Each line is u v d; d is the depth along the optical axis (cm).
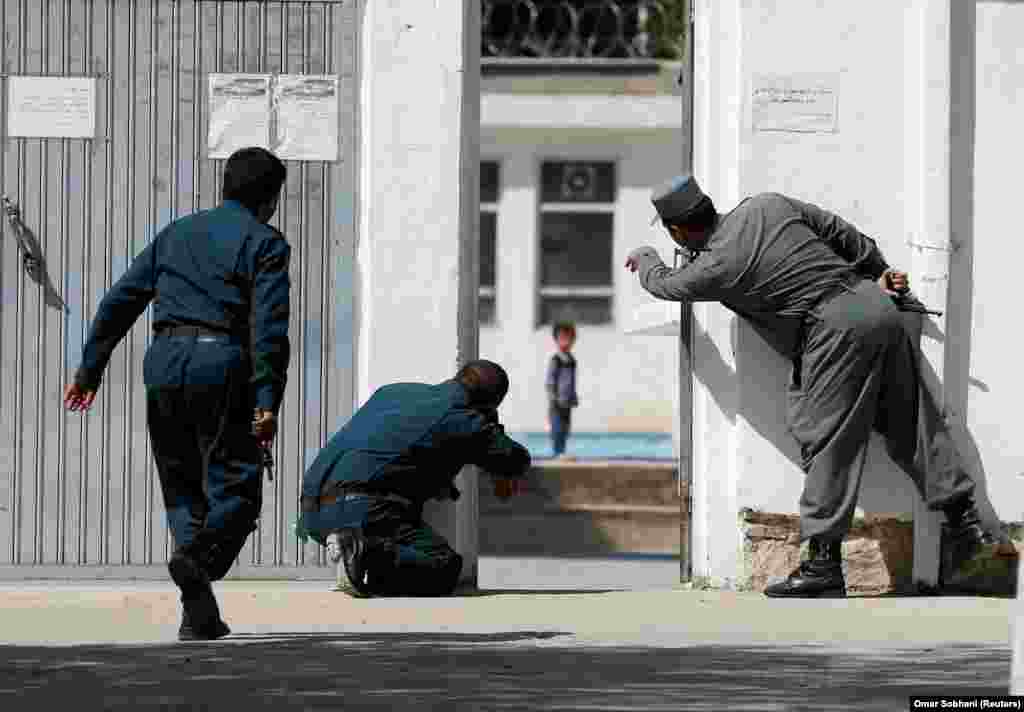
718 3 2775
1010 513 2758
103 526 2794
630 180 7425
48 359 2800
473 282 2794
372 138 2747
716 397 2752
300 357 2791
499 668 1978
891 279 2680
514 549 5731
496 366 2683
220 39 2806
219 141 2808
